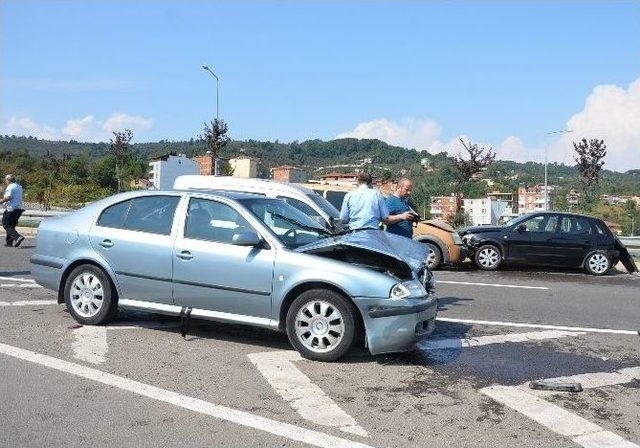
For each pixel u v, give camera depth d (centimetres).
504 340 716
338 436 414
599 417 467
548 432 434
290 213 696
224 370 555
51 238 718
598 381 562
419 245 667
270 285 607
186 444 393
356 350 642
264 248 620
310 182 1505
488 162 3447
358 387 521
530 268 1579
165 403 466
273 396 490
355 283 576
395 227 827
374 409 468
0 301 828
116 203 705
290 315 600
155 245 659
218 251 630
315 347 595
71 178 5675
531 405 489
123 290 679
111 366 553
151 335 669
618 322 854
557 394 520
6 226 1582
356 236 650
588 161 2694
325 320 591
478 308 928
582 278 1394
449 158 3559
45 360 562
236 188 1108
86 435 403
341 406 473
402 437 416
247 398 484
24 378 512
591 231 1480
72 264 704
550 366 610
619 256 1492
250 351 622
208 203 662
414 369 581
